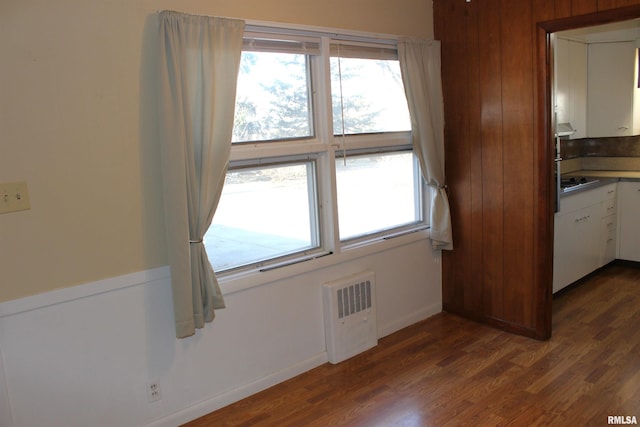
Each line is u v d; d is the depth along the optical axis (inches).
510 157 131.5
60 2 82.5
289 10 110.7
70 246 86.6
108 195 90.0
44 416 85.8
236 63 98.4
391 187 141.7
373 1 127.1
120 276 92.0
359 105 130.0
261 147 110.2
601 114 185.5
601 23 112.7
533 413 99.3
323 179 122.9
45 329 84.7
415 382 114.0
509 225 134.6
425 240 148.6
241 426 100.7
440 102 140.5
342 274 127.8
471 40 134.6
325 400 108.6
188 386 102.4
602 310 150.3
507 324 139.1
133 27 90.2
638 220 184.1
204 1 98.0
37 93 81.5
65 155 85.0
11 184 80.0
